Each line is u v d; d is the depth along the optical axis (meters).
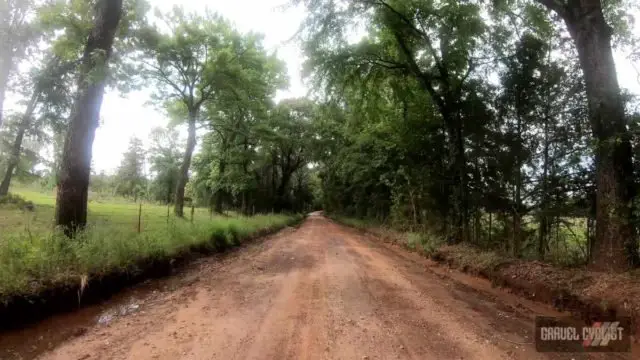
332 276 9.44
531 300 7.68
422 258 13.93
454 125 14.02
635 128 7.79
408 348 4.71
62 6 11.74
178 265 9.91
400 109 18.11
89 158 8.77
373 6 14.13
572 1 8.49
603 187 7.68
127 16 13.55
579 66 9.65
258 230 21.50
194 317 5.86
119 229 9.21
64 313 5.80
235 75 22.98
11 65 15.86
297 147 45.12
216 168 33.72
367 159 26.17
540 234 10.27
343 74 15.19
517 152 10.90
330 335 5.12
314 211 109.56
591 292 6.54
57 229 7.52
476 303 7.23
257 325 5.50
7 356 4.29
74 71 11.18
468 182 13.77
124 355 4.34
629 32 9.65
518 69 10.91
